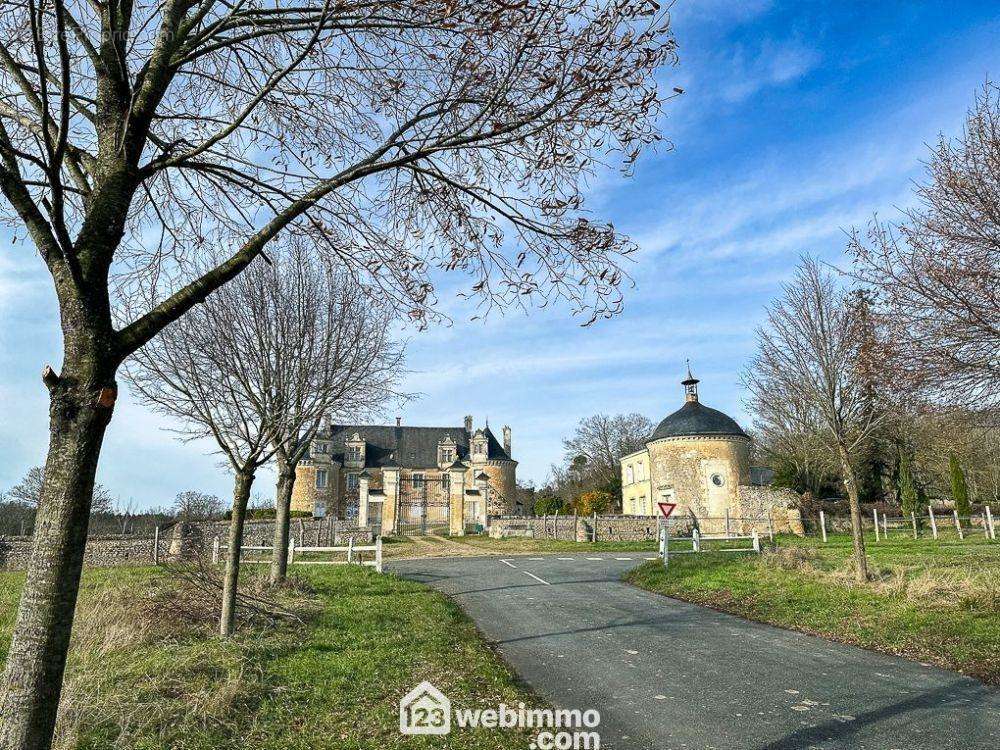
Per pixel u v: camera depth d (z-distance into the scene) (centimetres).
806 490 4100
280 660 725
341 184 416
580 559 2291
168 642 759
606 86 384
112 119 357
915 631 935
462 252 512
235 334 951
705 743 554
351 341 1091
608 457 6612
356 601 1203
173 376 941
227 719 537
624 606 1280
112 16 365
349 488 5231
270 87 410
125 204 344
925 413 934
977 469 3959
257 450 904
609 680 745
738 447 4047
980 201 841
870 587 1209
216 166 441
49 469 296
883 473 4097
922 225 916
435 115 435
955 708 644
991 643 844
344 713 571
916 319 898
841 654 877
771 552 1670
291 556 1958
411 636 898
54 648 279
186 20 436
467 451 5616
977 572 1245
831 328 1362
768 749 542
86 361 306
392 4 394
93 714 508
